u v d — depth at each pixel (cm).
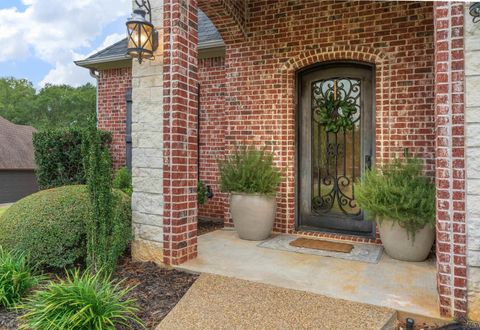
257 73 531
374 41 457
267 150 525
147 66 372
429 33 428
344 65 497
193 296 285
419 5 432
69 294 238
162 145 364
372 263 374
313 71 518
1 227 357
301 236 502
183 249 367
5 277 281
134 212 384
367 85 484
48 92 3081
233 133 550
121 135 773
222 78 664
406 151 439
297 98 529
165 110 361
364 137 485
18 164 1619
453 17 241
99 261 312
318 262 376
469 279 238
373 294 287
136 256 383
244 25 531
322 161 518
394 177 397
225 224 566
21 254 322
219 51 654
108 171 326
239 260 381
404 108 441
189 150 376
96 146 319
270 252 414
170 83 358
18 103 3064
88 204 360
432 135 428
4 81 3186
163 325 240
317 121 519
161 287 309
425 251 379
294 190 524
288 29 509
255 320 246
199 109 684
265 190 469
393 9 446
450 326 233
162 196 365
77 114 3028
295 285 307
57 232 341
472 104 236
